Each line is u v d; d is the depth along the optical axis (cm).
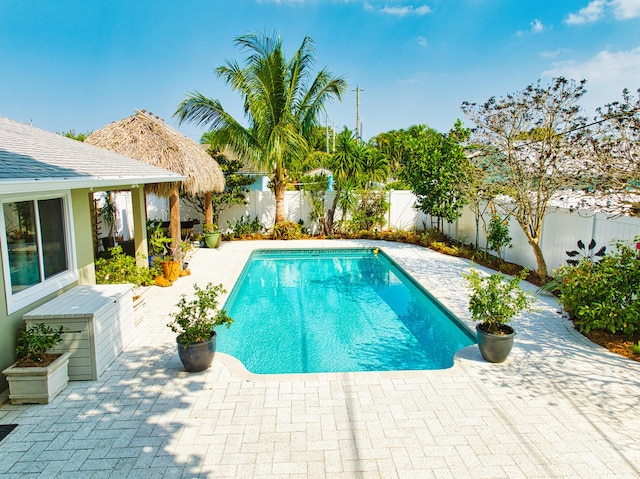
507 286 585
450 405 460
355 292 1105
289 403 467
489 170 1051
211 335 555
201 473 354
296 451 382
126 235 1630
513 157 942
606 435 403
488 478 346
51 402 471
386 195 1823
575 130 826
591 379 518
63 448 389
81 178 535
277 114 1600
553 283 855
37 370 459
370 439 399
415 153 1489
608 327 615
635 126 650
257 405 463
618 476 346
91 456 377
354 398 477
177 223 1138
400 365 667
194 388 503
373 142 4172
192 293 947
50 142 758
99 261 840
